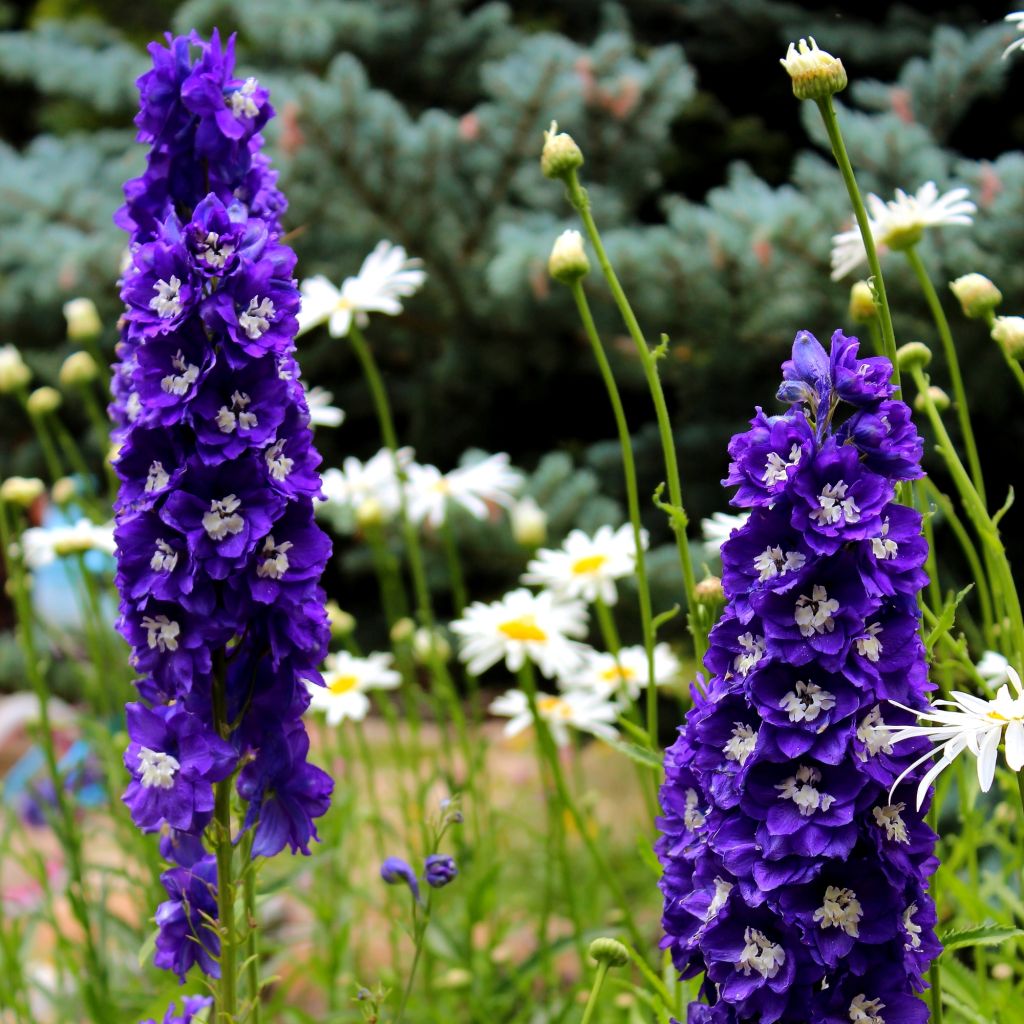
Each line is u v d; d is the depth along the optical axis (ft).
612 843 15.58
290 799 6.62
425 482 13.96
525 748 18.79
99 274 21.21
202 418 6.09
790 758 5.25
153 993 11.01
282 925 14.06
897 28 20.88
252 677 6.48
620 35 20.06
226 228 6.17
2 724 20.54
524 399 23.03
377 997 7.38
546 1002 11.04
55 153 23.81
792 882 5.24
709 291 17.38
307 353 22.63
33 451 25.05
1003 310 16.10
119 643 14.80
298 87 19.30
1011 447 18.61
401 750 13.20
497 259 18.34
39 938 14.32
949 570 18.43
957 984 8.21
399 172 19.53
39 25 27.12
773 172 24.30
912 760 5.45
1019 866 8.31
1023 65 19.76
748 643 5.38
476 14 23.62
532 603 12.23
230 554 6.04
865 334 17.01
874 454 5.36
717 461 20.38
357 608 24.41
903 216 8.99
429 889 7.89
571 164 7.80
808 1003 5.40
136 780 6.44
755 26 22.07
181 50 6.68
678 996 7.08
